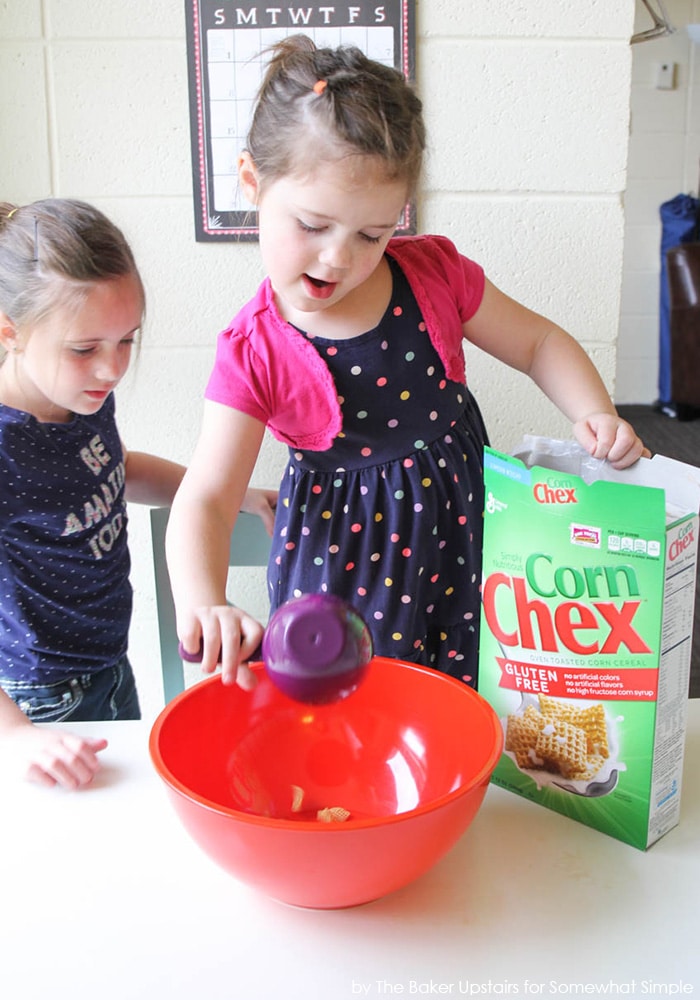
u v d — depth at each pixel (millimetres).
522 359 1173
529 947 688
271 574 1186
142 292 1205
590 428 933
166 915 720
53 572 1342
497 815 837
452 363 1110
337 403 1059
